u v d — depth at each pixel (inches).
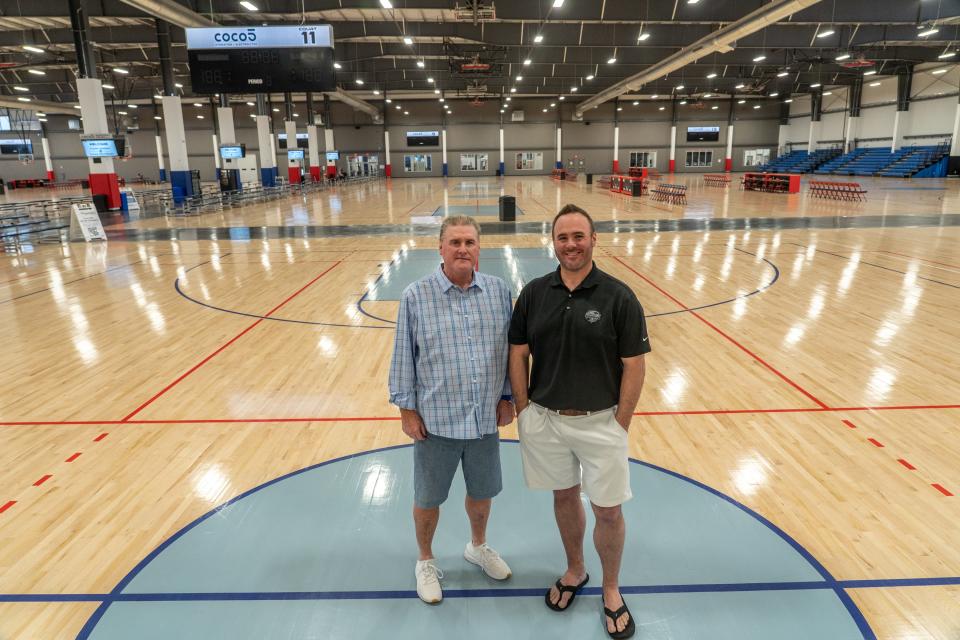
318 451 135.9
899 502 111.4
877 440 136.8
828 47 754.2
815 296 277.6
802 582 89.7
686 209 705.6
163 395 171.5
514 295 292.7
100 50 904.9
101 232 522.9
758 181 990.4
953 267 338.3
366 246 470.0
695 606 85.2
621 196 930.7
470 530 105.0
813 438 138.3
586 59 885.2
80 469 128.7
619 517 80.0
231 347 216.7
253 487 120.0
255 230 583.2
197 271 369.7
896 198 769.6
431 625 82.7
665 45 735.7
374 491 117.8
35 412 159.9
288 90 486.6
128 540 102.9
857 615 83.0
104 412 159.6
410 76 1089.4
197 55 482.6
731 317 245.3
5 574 94.2
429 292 81.7
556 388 78.3
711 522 105.3
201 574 93.4
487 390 82.7
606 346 76.0
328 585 90.8
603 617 84.0
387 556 97.8
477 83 1082.7
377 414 156.7
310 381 181.8
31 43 763.4
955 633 79.6
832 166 1369.3
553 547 100.0
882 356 194.2
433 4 591.5
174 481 123.1
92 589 90.4
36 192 1279.5
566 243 73.0
